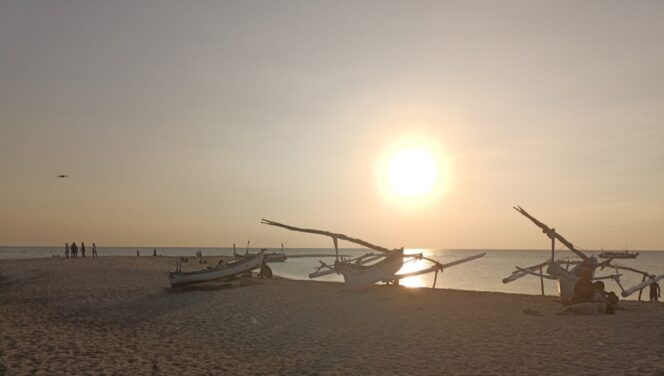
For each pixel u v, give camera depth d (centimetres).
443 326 1820
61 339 1552
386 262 3312
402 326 1831
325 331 1745
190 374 1174
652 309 2233
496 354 1372
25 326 1789
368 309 2266
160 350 1432
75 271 4506
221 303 2469
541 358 1315
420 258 3350
